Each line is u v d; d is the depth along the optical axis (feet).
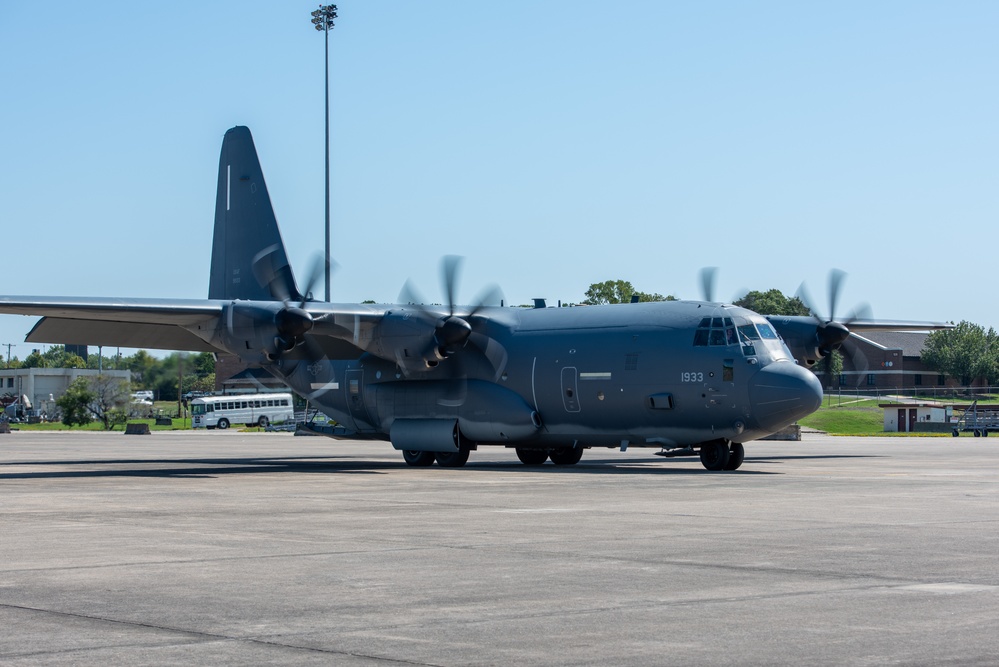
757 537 42.88
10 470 96.43
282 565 35.91
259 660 23.24
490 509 54.90
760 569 34.88
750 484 72.74
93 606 29.01
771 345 88.99
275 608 28.78
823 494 63.98
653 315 93.76
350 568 35.27
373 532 44.88
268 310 91.56
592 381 93.97
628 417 92.99
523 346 98.53
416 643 24.79
